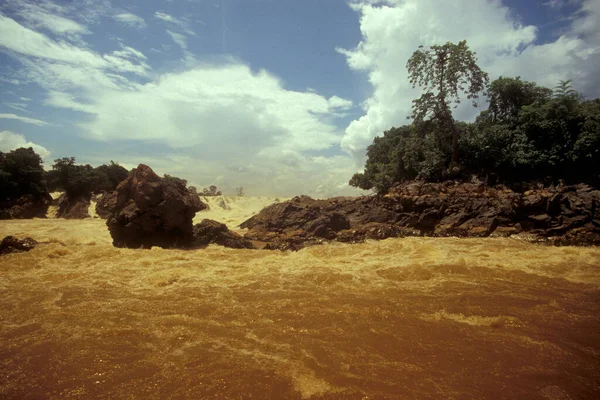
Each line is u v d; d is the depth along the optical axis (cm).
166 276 1478
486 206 2547
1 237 2400
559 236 2292
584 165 2622
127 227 2192
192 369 769
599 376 738
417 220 2650
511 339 902
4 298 1217
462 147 3077
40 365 793
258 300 1212
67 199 4234
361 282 1421
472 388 693
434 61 3192
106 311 1105
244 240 2431
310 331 959
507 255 1831
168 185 2305
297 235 2617
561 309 1105
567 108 2761
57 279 1443
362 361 798
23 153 4028
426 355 824
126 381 728
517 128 2988
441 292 1278
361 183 4106
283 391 688
